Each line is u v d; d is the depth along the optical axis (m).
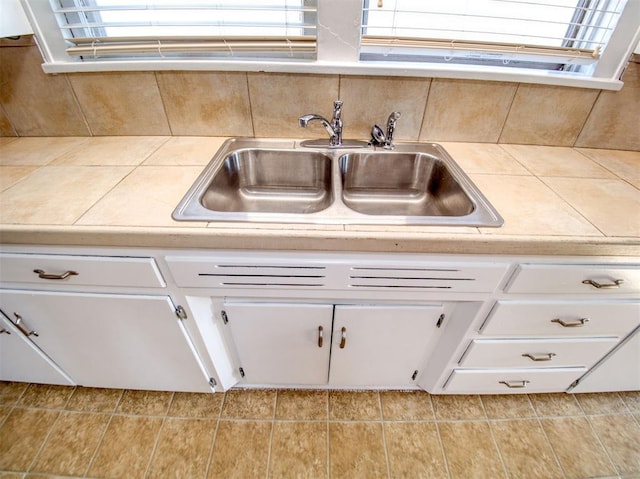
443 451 1.18
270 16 1.05
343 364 1.13
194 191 0.88
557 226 0.78
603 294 0.88
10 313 0.94
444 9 1.04
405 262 0.79
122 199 0.84
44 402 1.30
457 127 1.19
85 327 0.97
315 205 1.18
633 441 1.22
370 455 1.17
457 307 0.94
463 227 0.76
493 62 1.15
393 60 1.14
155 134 1.24
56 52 1.06
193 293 0.87
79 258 0.79
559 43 1.13
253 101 1.14
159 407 1.29
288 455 1.16
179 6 0.96
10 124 1.20
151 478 1.10
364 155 1.15
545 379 1.18
